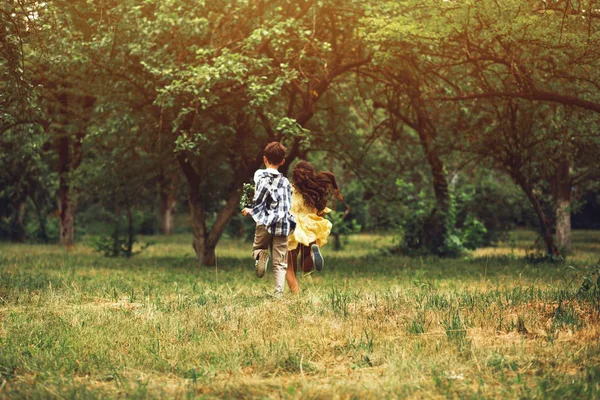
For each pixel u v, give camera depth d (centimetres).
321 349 517
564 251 1858
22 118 1001
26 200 2856
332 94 1648
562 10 973
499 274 1214
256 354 499
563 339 536
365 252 2178
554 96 1139
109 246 1897
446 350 504
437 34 1097
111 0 1225
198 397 400
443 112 1530
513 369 457
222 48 1308
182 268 1409
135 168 1614
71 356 501
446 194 1850
